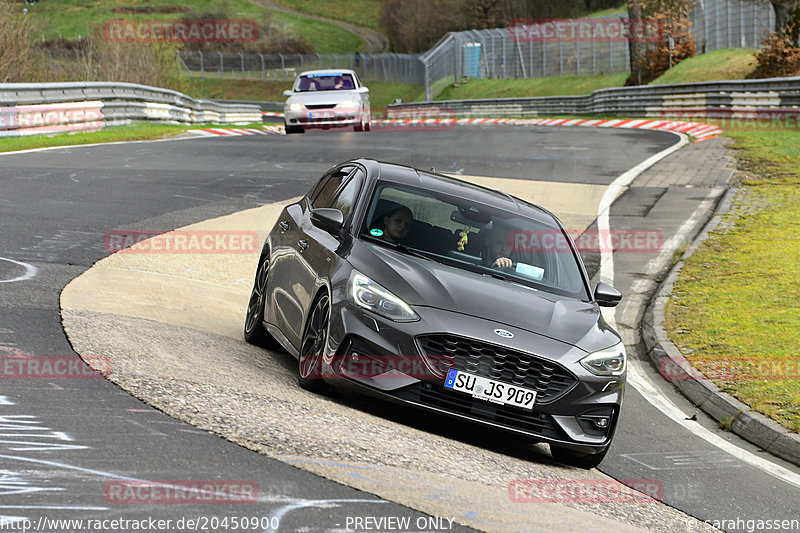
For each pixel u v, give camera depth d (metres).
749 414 20.72
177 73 108.38
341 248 17.55
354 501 11.31
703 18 129.75
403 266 16.91
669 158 59.81
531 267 18.59
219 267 28.33
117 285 23.33
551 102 128.00
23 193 35.97
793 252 36.56
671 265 36.03
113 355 16.42
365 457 13.25
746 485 17.20
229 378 16.34
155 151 55.50
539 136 74.25
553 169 54.25
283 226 21.12
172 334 19.22
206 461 11.85
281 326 19.27
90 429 12.50
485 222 19.17
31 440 11.86
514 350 15.67
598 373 16.20
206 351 18.39
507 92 182.50
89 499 10.20
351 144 64.12
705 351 25.34
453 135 74.31
